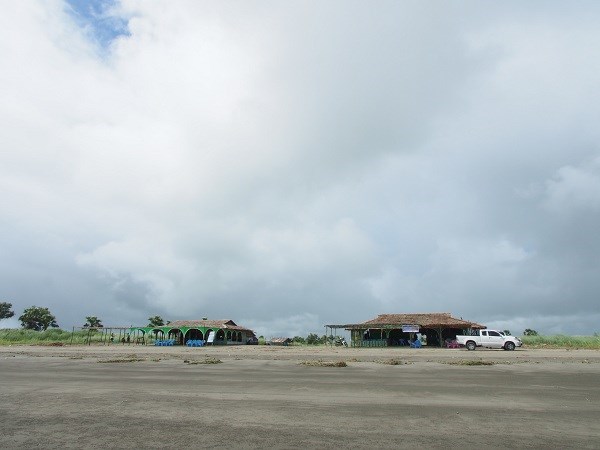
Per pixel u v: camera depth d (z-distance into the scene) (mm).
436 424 7809
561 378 14766
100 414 8648
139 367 19297
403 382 13703
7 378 14938
